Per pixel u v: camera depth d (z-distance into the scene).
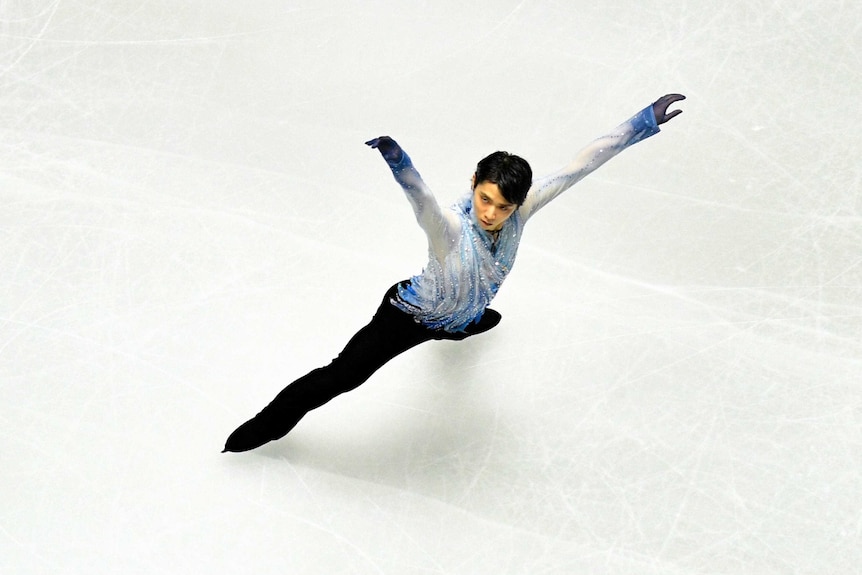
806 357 15.05
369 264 16.11
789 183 17.52
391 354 12.62
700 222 16.92
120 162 17.44
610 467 13.76
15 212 16.45
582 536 13.02
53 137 17.78
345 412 14.33
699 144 18.14
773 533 13.09
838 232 16.73
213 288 15.65
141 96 18.66
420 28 20.12
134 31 19.86
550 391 14.62
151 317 15.20
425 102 18.73
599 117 18.58
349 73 19.23
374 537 12.94
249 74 19.17
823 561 12.82
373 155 17.80
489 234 11.51
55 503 13.05
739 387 14.67
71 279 15.62
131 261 15.92
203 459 13.62
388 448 13.93
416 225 16.73
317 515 13.13
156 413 14.06
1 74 18.80
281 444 13.90
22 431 13.77
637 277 16.14
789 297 15.84
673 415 14.34
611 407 14.43
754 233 16.77
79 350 14.72
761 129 18.42
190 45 19.66
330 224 16.67
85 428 13.84
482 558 12.77
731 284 16.05
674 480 13.62
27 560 12.48
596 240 16.66
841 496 13.46
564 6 20.72
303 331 15.16
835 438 14.07
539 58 19.62
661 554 12.85
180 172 17.34
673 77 19.33
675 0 20.83
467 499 13.38
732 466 13.77
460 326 12.70
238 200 16.95
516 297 15.81
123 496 13.18
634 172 17.73
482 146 17.98
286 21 20.19
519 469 13.72
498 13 20.53
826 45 19.92
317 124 18.28
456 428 14.16
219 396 14.31
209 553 12.67
